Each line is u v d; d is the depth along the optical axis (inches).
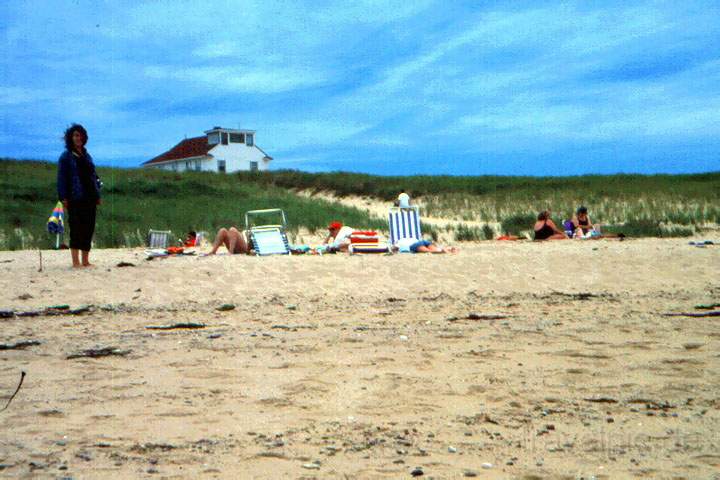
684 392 178.9
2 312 314.8
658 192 1390.3
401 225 659.4
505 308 331.9
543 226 767.7
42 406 165.3
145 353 227.9
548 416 160.1
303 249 596.7
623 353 223.0
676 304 339.3
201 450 135.3
